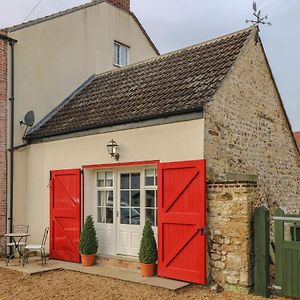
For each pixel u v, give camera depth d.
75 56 13.74
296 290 6.94
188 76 9.88
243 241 7.39
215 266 7.76
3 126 11.51
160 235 8.51
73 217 10.41
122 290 7.72
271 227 9.44
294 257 7.01
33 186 11.77
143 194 9.49
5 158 11.49
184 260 8.06
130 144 9.37
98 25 14.75
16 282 8.54
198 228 7.85
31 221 11.74
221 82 8.76
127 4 16.20
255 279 7.32
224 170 8.69
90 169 10.45
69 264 10.02
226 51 10.06
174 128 8.55
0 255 11.10
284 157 11.79
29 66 12.26
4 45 11.66
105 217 10.38
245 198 7.42
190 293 7.42
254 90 10.33
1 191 11.35
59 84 13.09
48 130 11.51
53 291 7.80
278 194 11.20
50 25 12.96
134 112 9.41
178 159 8.43
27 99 12.14
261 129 10.55
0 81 11.50
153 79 10.93
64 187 10.74
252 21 10.46
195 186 8.01
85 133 10.43
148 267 8.51
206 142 8.12
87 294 7.54
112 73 13.38
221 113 8.77
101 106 11.16
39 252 11.37
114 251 10.03
